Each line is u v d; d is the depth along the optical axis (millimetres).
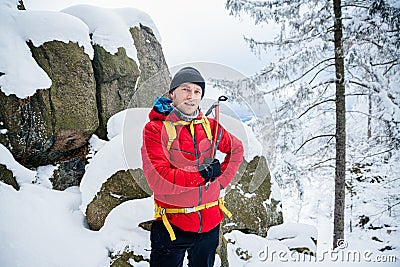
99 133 4660
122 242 2893
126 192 3191
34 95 3711
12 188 3064
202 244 2080
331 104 7125
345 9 5590
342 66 5531
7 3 4090
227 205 4191
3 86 3500
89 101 4316
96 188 3215
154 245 2092
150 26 6516
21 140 3596
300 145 6539
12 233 2598
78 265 2633
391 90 5801
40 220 2865
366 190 9180
